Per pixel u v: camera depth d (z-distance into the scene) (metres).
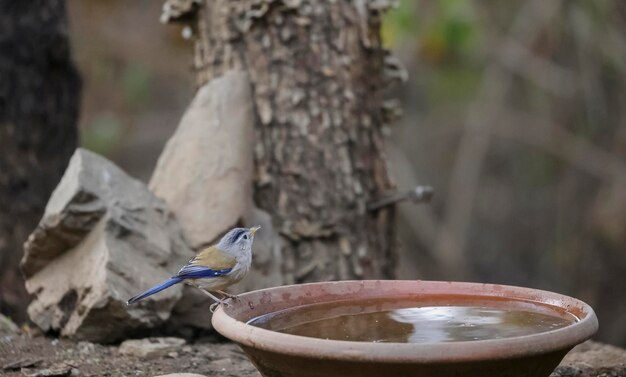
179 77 28.45
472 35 23.17
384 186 11.41
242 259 8.34
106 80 27.75
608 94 24.91
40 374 8.12
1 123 11.90
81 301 8.95
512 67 25.53
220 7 11.18
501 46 25.58
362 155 11.16
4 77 11.93
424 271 27.17
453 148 28.75
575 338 6.00
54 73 12.45
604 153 25.22
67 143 12.66
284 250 10.68
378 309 7.51
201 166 10.23
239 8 11.07
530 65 25.36
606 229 25.25
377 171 11.37
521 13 25.34
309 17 10.94
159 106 28.56
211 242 9.80
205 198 10.03
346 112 11.03
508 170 28.61
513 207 28.39
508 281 27.94
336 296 7.52
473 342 5.70
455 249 26.53
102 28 27.77
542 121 26.33
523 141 27.48
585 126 25.75
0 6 11.99
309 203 10.83
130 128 27.86
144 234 9.35
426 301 7.62
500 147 28.64
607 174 25.31
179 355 8.88
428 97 28.27
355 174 11.05
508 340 5.74
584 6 24.06
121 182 9.69
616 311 25.06
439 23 22.03
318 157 10.90
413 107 28.50
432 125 28.58
